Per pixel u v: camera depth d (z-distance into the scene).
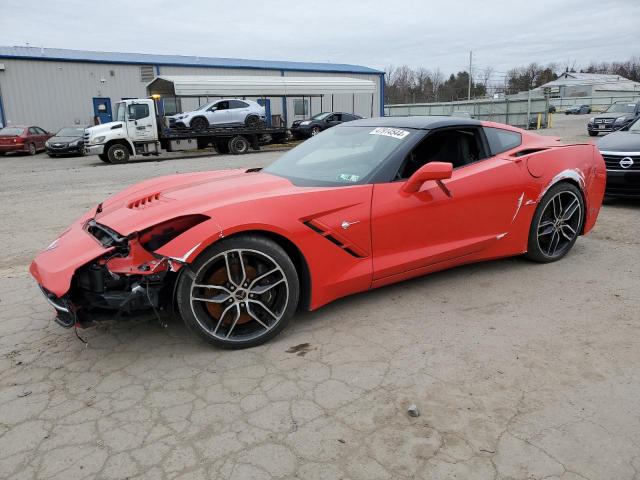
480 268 4.21
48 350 2.99
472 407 2.33
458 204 3.55
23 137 22.19
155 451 2.09
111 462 2.03
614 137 7.07
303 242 2.96
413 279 3.97
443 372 2.63
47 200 8.84
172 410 2.36
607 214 6.30
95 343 3.06
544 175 4.01
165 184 3.64
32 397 2.51
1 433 2.23
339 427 2.21
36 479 1.94
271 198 2.93
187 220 2.75
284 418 2.28
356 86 26.52
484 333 3.06
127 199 3.41
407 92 83.75
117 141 17.91
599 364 2.68
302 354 2.85
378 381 2.56
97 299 2.67
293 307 3.00
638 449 2.04
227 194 3.05
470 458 2.01
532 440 2.10
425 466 1.97
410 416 2.27
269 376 2.63
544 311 3.35
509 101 31.67
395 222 3.28
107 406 2.41
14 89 26.80
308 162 3.76
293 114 33.53
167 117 20.33
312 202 3.01
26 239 5.87
